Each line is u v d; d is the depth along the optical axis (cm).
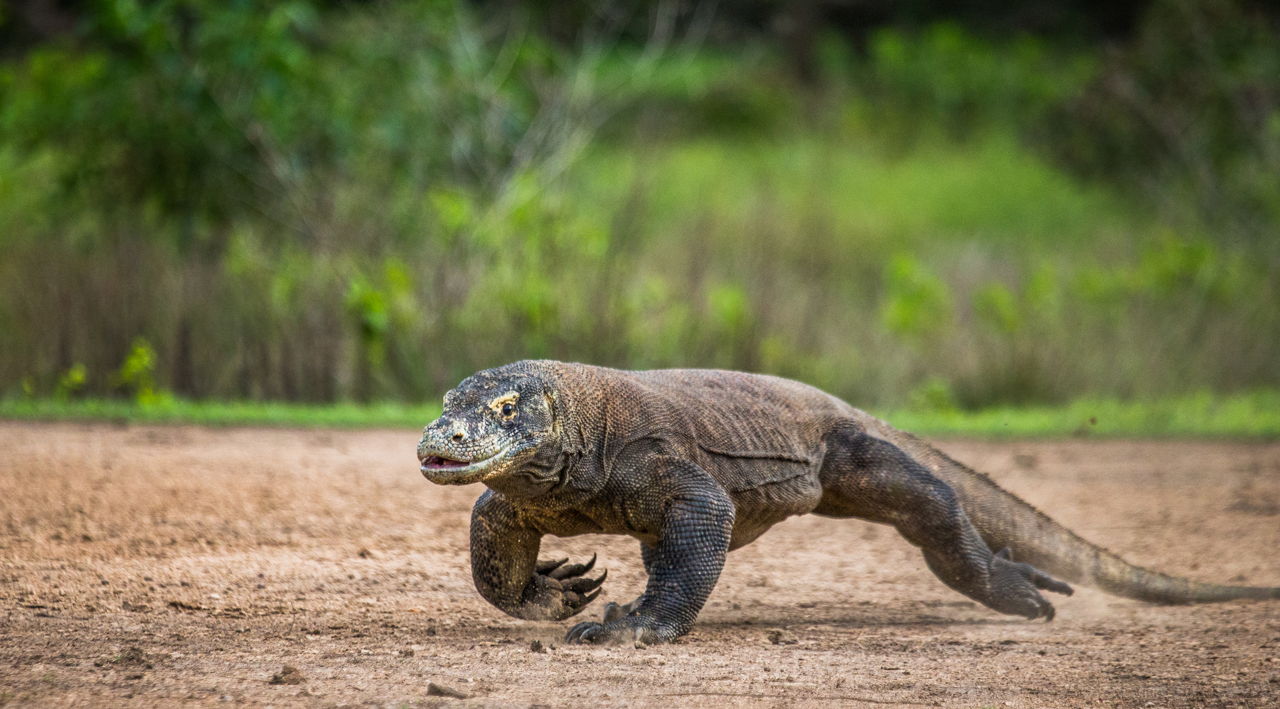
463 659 902
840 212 4175
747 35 6062
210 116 2931
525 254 2675
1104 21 6569
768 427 1103
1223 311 3120
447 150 3195
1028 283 3102
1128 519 1644
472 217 2783
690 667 895
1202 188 4041
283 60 2942
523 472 957
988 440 2323
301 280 2538
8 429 1995
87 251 2577
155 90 2945
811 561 1408
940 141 5372
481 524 1034
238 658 891
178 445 1903
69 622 996
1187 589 1239
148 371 2377
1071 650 997
